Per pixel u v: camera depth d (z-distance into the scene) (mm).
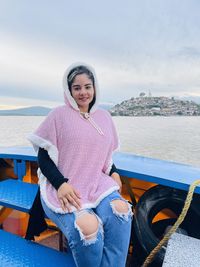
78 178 1791
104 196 1736
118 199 1711
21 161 2941
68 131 1803
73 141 1793
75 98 1898
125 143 15562
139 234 2010
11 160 3256
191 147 14781
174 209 2246
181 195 2176
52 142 1810
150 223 2107
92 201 1752
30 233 1939
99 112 2021
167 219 2303
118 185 1889
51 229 2680
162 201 2195
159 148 14180
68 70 1919
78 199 1654
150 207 2152
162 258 1835
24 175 2938
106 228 1652
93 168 1830
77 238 1510
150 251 1938
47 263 1693
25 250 1830
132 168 2438
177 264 1533
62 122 1826
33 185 2658
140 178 2256
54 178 1732
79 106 1933
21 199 2248
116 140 2129
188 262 1549
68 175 1787
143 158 3025
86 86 1882
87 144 1812
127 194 2740
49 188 1802
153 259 1860
